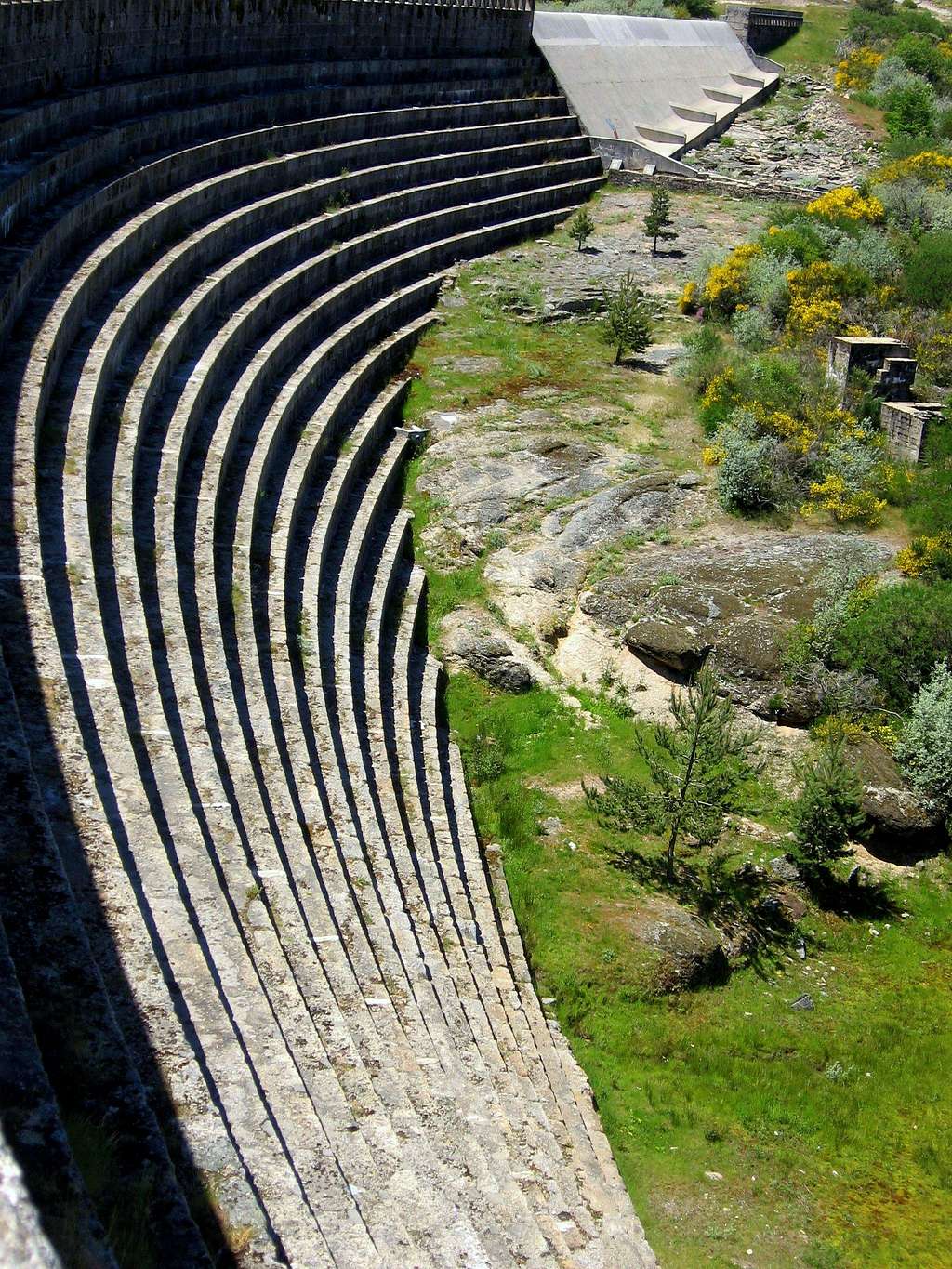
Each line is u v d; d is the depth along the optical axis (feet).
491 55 173.88
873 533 99.60
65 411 70.38
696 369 118.11
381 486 100.12
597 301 133.90
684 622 89.92
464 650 90.17
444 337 125.08
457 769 81.71
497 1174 46.91
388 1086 45.47
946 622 86.12
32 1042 31.19
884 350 113.09
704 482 104.12
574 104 178.91
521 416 112.47
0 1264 25.00
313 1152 37.58
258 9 132.36
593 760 85.05
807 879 78.89
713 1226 57.00
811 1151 62.34
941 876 81.15
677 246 151.33
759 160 187.01
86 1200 27.89
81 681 51.19
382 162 140.05
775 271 132.05
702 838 75.15
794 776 84.89
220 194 110.11
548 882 74.74
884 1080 67.10
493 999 61.46
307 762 63.98
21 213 82.48
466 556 97.86
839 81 227.40
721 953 72.38
